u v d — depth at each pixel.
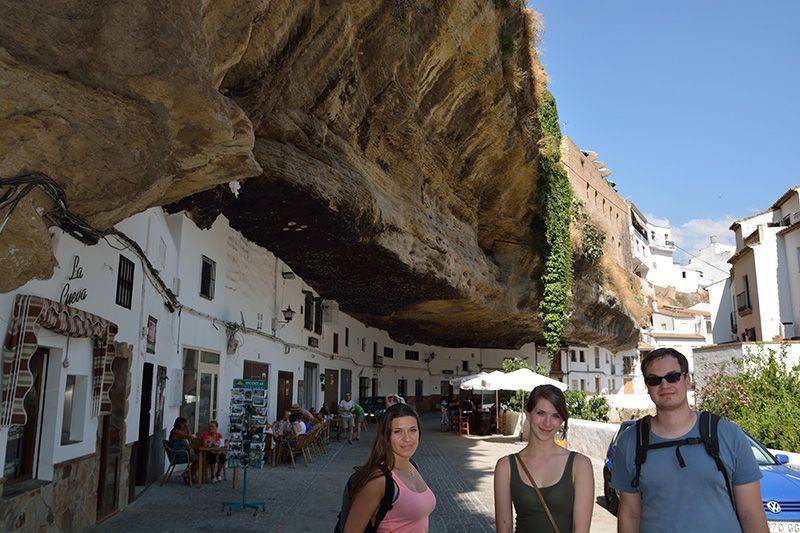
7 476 6.06
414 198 19.36
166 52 4.10
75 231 5.35
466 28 16.56
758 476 3.15
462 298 23.84
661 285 74.50
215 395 14.12
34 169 3.89
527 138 23.48
